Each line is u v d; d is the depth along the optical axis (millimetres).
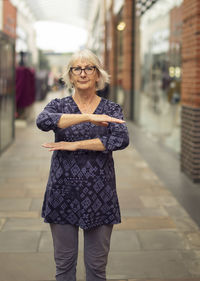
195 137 5988
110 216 2367
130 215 4578
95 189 2318
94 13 37531
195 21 5832
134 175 6594
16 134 11523
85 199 2312
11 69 9977
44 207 2439
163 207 4898
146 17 12039
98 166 2328
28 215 4551
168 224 4293
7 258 3426
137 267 3293
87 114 2219
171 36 8609
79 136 2324
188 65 6289
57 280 2467
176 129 8156
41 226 4195
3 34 8828
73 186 2318
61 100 2430
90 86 2334
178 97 7992
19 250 3588
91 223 2324
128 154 8531
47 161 7766
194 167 6035
